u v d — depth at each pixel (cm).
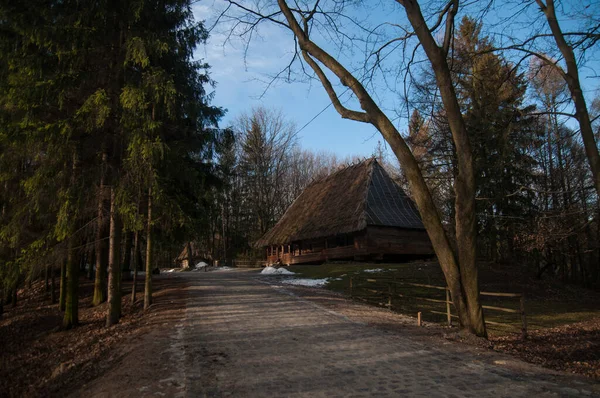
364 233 2741
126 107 1147
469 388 535
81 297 2075
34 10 1153
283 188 5788
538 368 631
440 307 1555
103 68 1248
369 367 641
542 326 1382
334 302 1452
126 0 1226
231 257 5766
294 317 1116
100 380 630
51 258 1221
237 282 2222
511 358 696
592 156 941
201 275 3016
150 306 1425
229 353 737
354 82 1002
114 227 1290
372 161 3231
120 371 648
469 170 907
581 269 3256
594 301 2180
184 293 1702
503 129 1356
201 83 1733
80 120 1140
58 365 893
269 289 1838
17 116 1176
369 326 991
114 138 1260
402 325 1017
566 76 982
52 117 1238
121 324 1212
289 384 562
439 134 2292
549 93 1374
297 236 3331
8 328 1561
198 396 519
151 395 526
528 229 1934
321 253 3234
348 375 600
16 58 1162
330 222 3012
